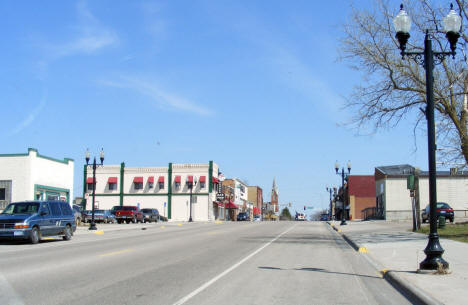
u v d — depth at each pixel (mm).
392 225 41406
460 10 23344
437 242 11781
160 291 9586
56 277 11281
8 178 39719
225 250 19016
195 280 11078
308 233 33188
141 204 75000
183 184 74625
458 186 54875
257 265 14109
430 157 11906
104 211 51375
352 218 80000
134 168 75812
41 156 41062
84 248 19250
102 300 8617
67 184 45156
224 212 86438
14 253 16922
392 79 24531
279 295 9352
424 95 24453
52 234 22797
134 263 14281
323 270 13242
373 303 8781
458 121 24062
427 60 12164
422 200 56625
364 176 84188
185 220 73875
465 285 9891
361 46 25016
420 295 8773
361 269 13609
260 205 142625
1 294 9094
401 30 12258
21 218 20891
